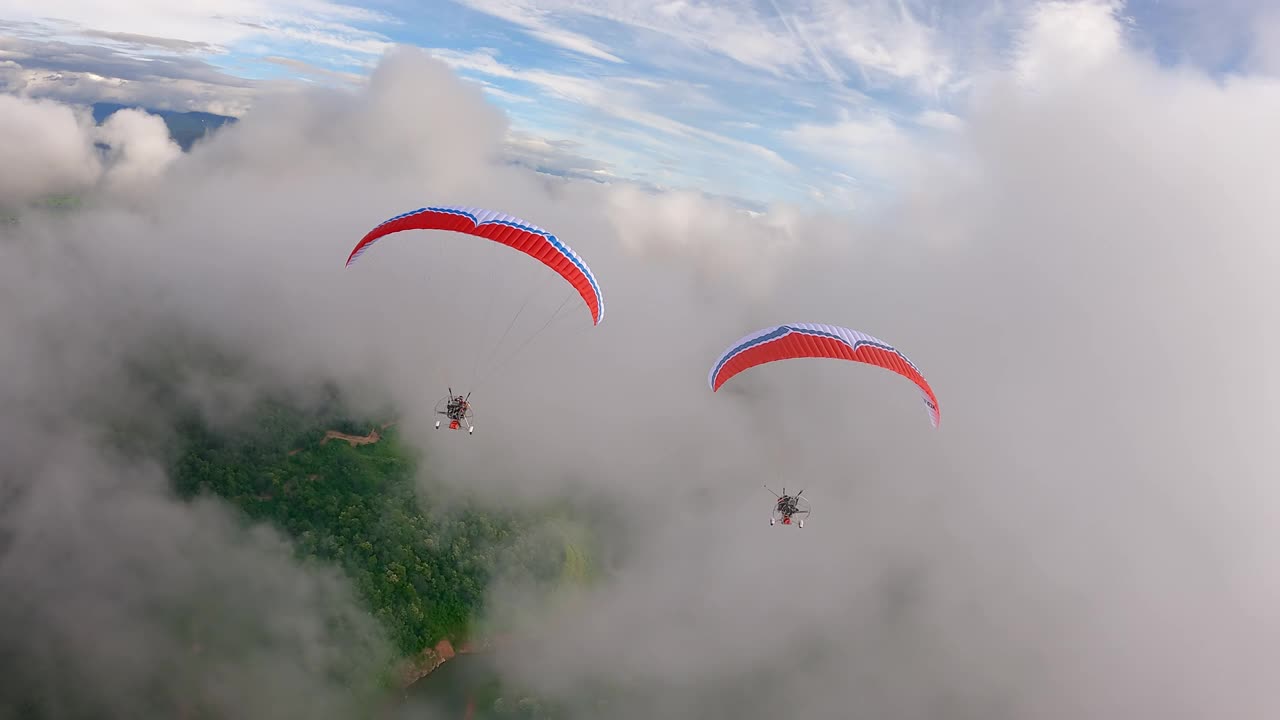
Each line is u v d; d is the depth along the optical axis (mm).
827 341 27828
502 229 28875
